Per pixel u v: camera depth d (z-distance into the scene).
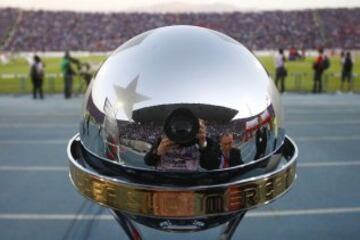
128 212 1.08
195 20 55.41
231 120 1.03
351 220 4.65
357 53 40.75
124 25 53.72
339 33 50.31
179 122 1.01
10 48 47.53
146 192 1.05
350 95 15.50
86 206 5.02
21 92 16.83
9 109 12.33
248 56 1.16
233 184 1.05
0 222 4.61
